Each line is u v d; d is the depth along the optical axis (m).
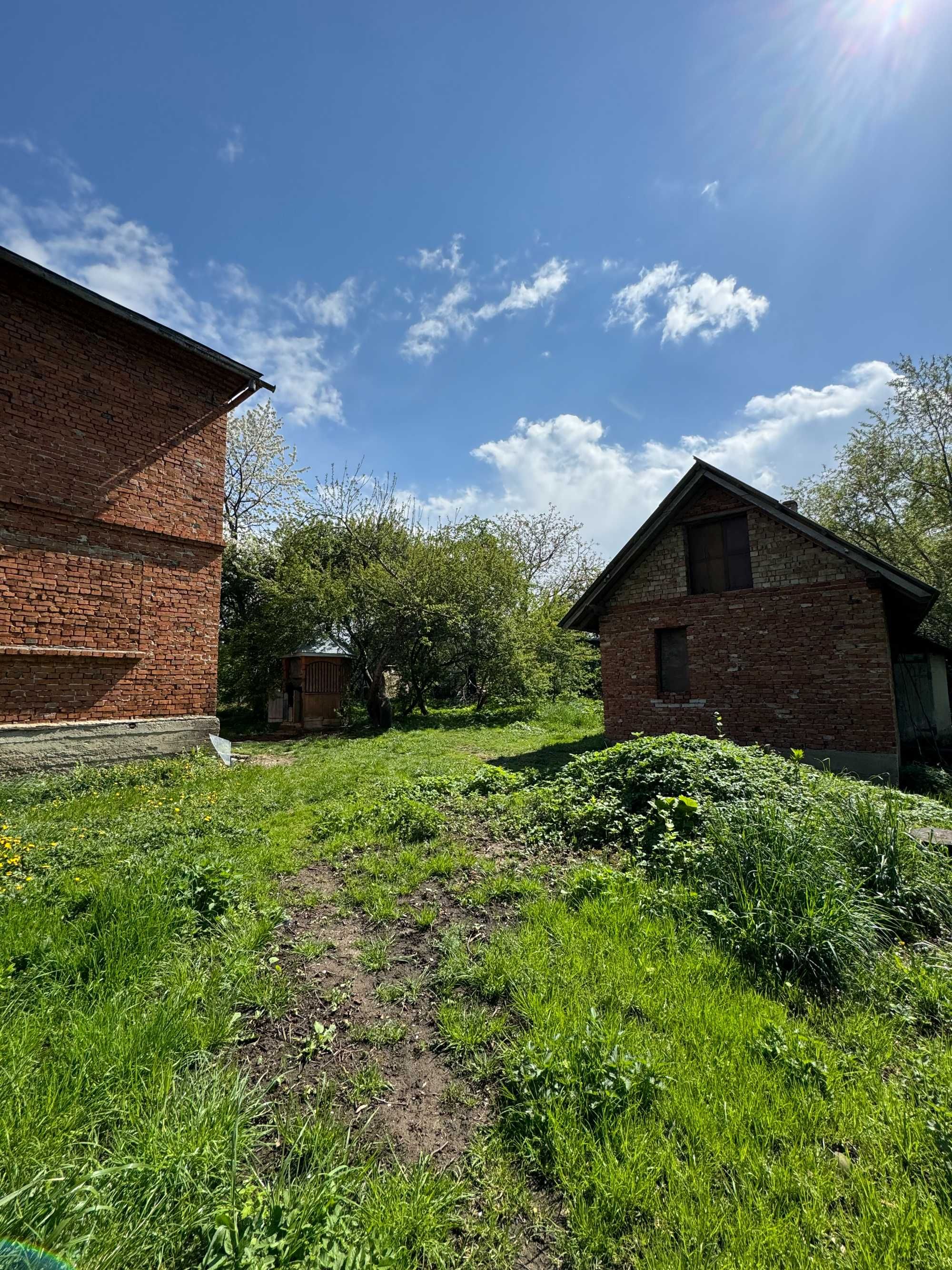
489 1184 1.94
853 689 9.46
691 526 11.64
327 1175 1.85
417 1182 1.90
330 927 3.88
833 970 3.16
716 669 10.98
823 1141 2.08
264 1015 2.87
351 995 3.08
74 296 8.33
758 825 4.22
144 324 9.07
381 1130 2.18
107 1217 1.65
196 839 5.26
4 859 4.27
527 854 5.04
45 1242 1.53
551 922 3.72
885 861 4.07
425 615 18.14
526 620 21.28
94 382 8.71
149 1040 2.43
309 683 17.64
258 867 4.80
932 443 18.83
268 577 21.06
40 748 7.90
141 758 9.04
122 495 8.98
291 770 9.61
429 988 3.14
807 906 3.43
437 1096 2.37
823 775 6.14
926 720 12.76
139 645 9.16
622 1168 1.92
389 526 20.11
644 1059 2.35
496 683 20.30
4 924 3.24
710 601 11.12
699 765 5.75
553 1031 2.60
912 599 9.10
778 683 10.23
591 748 12.58
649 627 11.97
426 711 21.55
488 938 3.62
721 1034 2.61
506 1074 2.41
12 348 7.85
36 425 8.05
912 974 3.16
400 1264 1.62
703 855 4.27
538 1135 2.11
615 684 12.44
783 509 10.03
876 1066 2.48
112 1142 1.96
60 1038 2.43
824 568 9.83
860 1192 1.85
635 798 5.57
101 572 8.73
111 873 4.09
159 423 9.54
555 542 31.66
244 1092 2.26
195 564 10.06
